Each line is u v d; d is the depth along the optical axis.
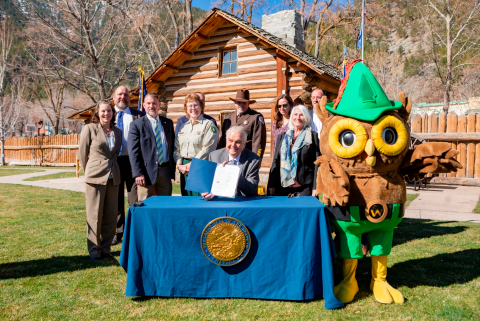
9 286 3.77
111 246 5.27
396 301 3.34
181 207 3.41
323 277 3.28
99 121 4.74
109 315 3.13
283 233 3.36
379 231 3.50
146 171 4.98
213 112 12.31
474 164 11.80
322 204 3.43
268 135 11.25
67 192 10.70
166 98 13.10
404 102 3.50
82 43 20.27
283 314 3.12
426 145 3.28
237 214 3.38
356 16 22.67
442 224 6.44
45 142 26.44
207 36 12.27
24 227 6.28
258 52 11.45
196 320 3.03
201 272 3.44
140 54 22.02
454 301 3.34
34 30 22.34
